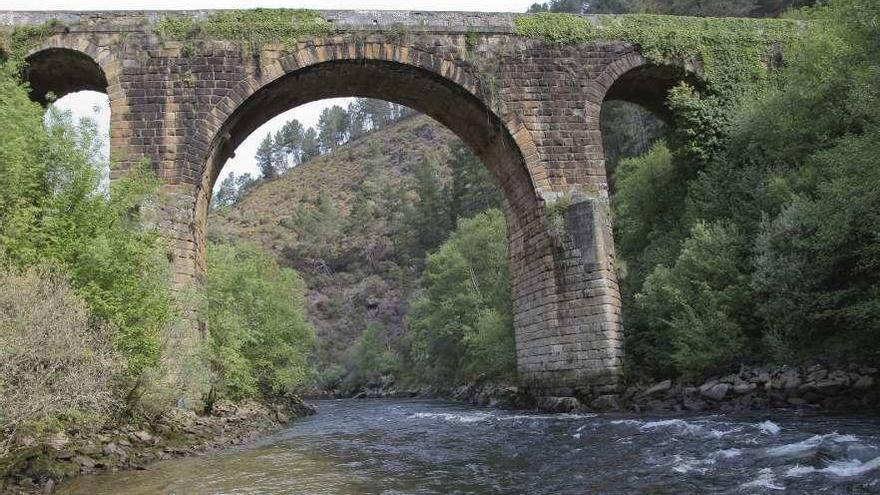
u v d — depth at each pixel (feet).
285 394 114.52
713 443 42.96
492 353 119.44
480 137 89.76
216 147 77.61
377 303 310.45
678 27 86.12
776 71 86.69
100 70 75.51
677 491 30.14
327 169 566.77
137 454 43.21
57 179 48.55
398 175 509.35
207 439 53.31
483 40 82.53
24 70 75.00
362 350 248.93
